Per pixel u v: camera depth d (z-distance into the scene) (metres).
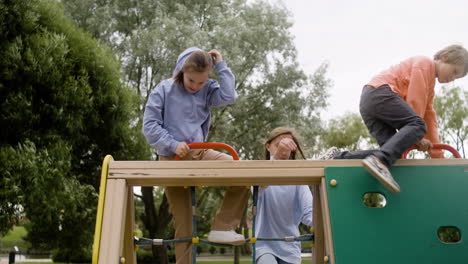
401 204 1.96
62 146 8.55
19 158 7.43
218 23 14.49
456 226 1.93
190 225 2.42
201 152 2.49
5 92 8.15
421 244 1.89
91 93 9.66
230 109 14.91
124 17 14.77
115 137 10.56
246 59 15.00
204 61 2.34
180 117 2.47
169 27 13.41
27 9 8.59
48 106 8.46
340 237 1.89
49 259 24.31
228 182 2.13
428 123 2.63
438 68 2.46
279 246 2.79
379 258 1.86
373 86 2.40
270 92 15.32
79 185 9.10
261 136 14.79
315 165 2.04
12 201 7.42
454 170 2.03
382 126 2.40
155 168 2.00
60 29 9.38
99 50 10.00
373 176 2.00
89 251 11.94
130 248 2.23
